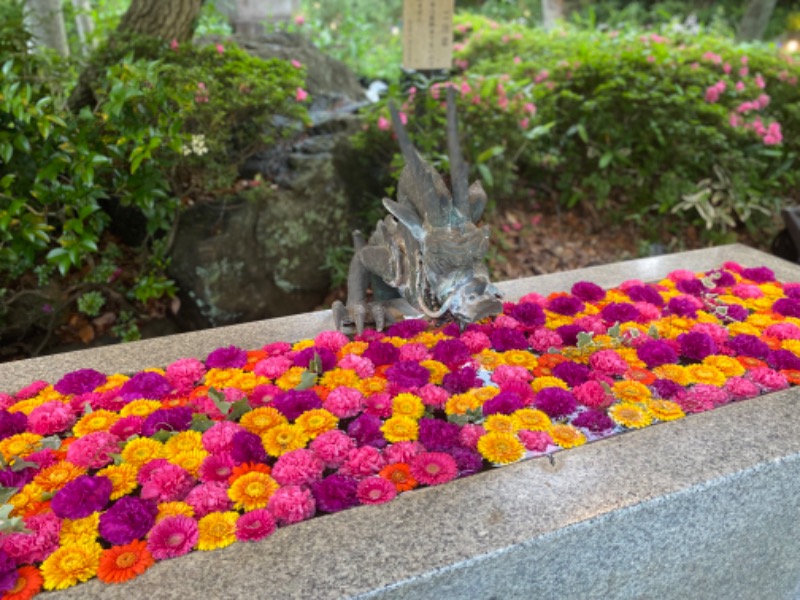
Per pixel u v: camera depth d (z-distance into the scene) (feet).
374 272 7.43
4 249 10.52
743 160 15.42
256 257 12.39
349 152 14.01
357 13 27.99
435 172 6.61
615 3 32.89
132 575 4.36
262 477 5.27
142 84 10.37
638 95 14.76
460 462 5.54
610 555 5.14
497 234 15.20
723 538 5.82
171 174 11.86
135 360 7.45
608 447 5.74
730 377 6.96
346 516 4.91
